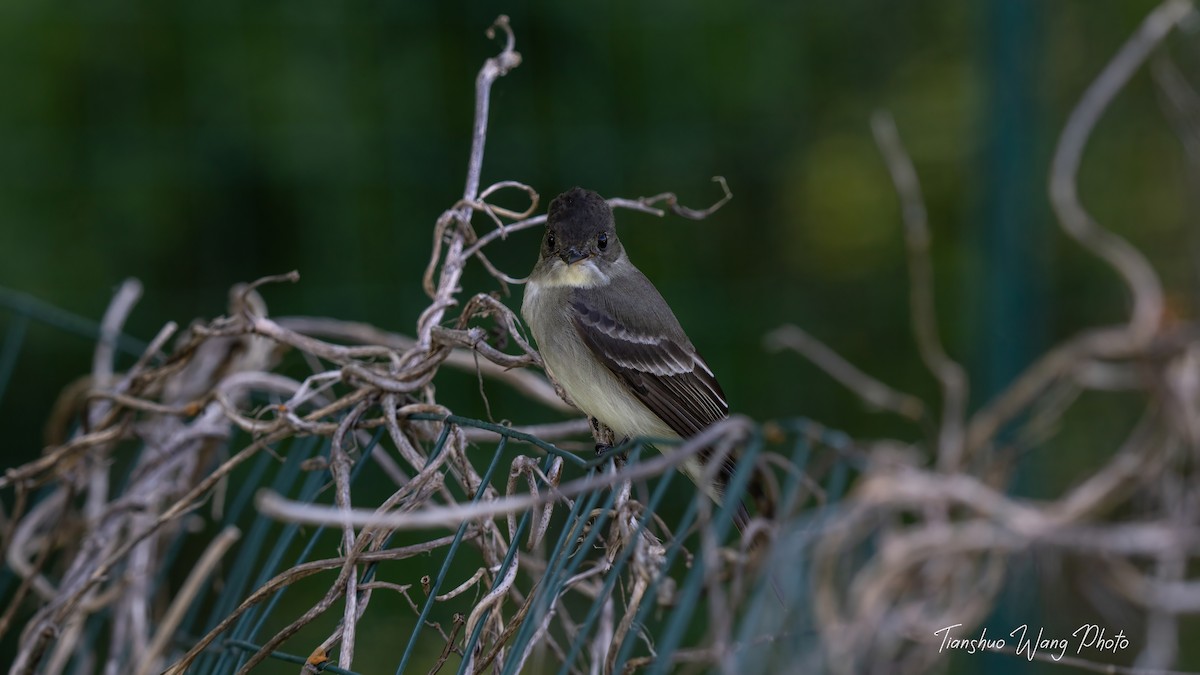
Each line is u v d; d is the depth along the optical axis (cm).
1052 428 1188
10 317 1187
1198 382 934
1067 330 1326
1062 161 1001
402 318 1243
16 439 1223
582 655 673
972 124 1296
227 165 1262
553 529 808
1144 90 1322
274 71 1268
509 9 1290
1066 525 867
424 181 1269
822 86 1416
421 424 645
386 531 574
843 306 1407
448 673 984
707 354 1301
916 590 826
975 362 1179
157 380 710
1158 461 914
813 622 715
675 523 1087
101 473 755
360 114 1272
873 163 1455
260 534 732
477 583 607
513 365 624
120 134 1255
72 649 738
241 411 744
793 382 1308
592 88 1309
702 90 1328
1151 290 959
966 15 1426
